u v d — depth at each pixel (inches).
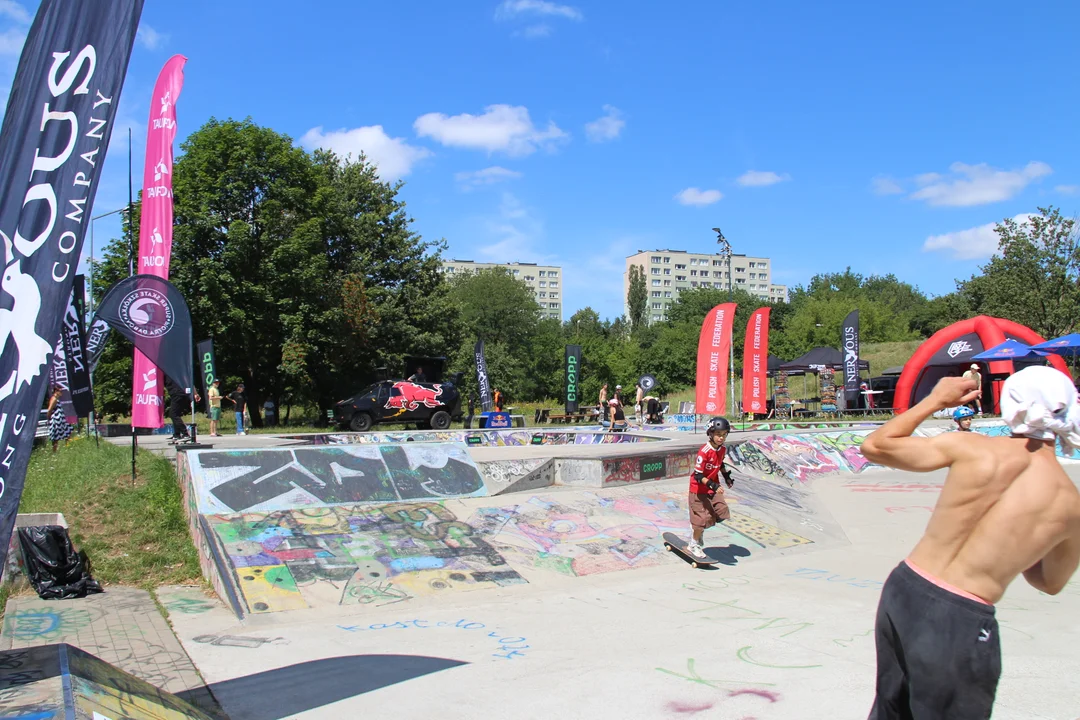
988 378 1039.6
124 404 1294.3
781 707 173.8
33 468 518.3
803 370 1381.6
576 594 290.5
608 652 217.6
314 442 705.6
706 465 335.9
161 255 498.9
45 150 158.2
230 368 1212.5
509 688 188.7
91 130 161.9
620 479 471.2
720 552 357.7
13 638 236.4
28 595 288.5
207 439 709.3
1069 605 264.4
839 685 187.3
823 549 376.8
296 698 183.6
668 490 456.8
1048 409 98.3
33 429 152.9
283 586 278.2
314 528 328.5
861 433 727.7
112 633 241.0
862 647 219.8
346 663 209.8
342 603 270.7
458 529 347.6
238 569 286.5
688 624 247.6
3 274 153.2
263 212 1141.7
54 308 156.4
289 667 206.8
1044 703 173.9
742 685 188.5
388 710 175.5
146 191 502.3
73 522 356.2
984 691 96.0
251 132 1180.5
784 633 235.5
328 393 1387.8
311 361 1274.6
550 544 346.3
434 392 1059.9
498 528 354.9
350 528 333.4
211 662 211.9
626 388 2198.6
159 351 398.0
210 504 337.4
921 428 834.8
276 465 372.5
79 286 579.8
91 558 323.6
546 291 5157.5
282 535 318.7
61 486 418.3
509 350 2365.9
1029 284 1235.9
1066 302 1191.6
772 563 345.1
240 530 318.3
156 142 502.6
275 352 1228.5
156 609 271.0
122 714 123.3
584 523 377.4
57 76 160.6
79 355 579.8
